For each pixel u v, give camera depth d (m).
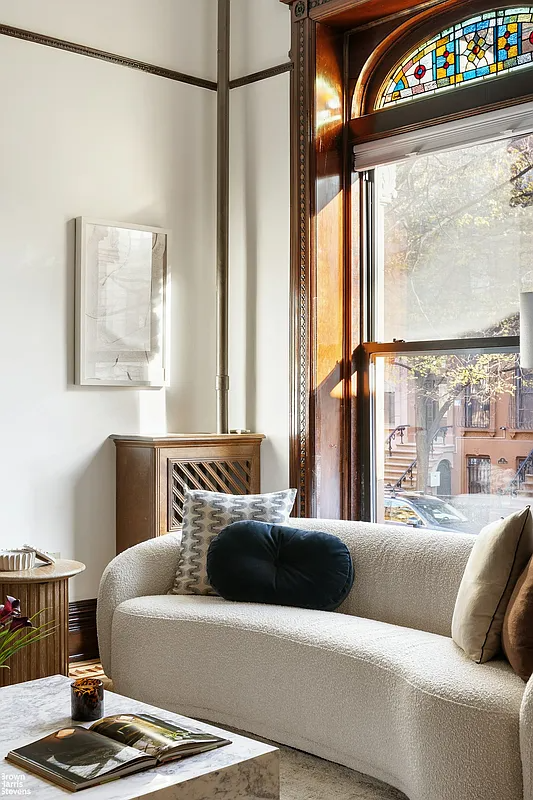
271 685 2.99
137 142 4.61
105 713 2.41
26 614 3.44
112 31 4.52
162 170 4.72
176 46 4.79
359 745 2.74
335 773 2.90
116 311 4.48
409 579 3.21
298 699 2.92
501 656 2.68
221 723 3.18
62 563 3.69
